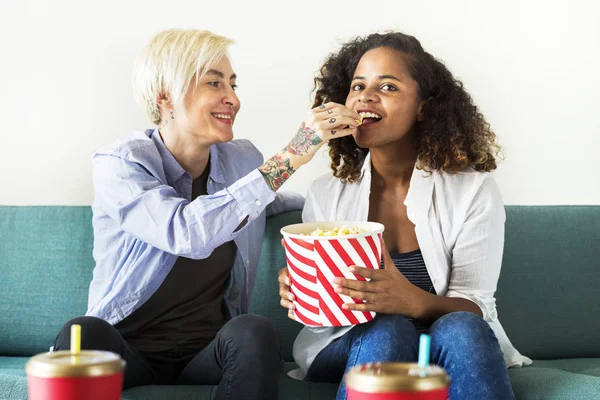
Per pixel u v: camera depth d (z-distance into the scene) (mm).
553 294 1969
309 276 1364
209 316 1693
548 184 2301
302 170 2275
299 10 2277
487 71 2287
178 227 1524
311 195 1822
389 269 1499
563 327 1966
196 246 1520
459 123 1736
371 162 1779
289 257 1395
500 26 2287
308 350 1631
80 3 2236
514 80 2289
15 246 1992
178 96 1637
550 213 2014
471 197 1670
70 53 2236
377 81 1681
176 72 1630
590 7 2295
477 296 1630
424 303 1495
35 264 1979
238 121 2279
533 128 2295
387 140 1678
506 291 1958
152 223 1562
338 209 1771
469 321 1396
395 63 1685
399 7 2287
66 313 1959
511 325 1952
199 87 1647
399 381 711
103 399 759
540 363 1872
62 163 2242
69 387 742
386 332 1406
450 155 1711
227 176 1802
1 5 2225
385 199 1766
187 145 1705
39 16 2230
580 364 1857
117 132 2252
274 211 1960
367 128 1672
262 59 2277
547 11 2295
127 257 1664
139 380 1571
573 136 2297
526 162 2297
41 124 2236
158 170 1680
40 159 2242
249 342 1362
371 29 2285
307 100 2281
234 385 1351
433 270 1668
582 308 1973
